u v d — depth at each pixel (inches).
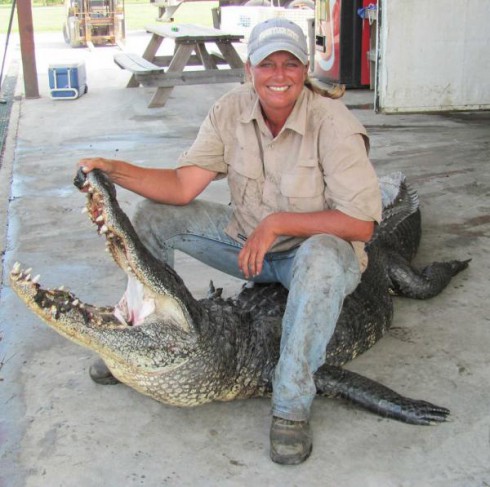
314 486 100.4
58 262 180.2
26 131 326.3
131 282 111.3
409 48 343.6
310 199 117.1
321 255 106.3
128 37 713.6
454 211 211.8
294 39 108.8
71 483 102.2
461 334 141.8
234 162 123.2
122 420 116.8
